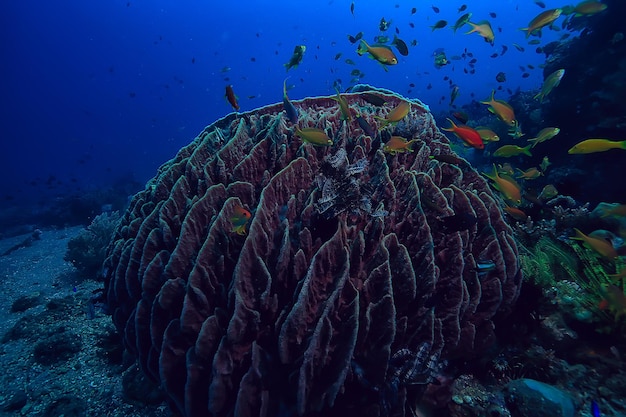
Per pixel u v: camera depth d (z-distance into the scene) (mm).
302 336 428
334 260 482
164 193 709
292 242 514
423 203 567
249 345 450
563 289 594
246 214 516
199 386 446
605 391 466
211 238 519
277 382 425
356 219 544
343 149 604
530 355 523
